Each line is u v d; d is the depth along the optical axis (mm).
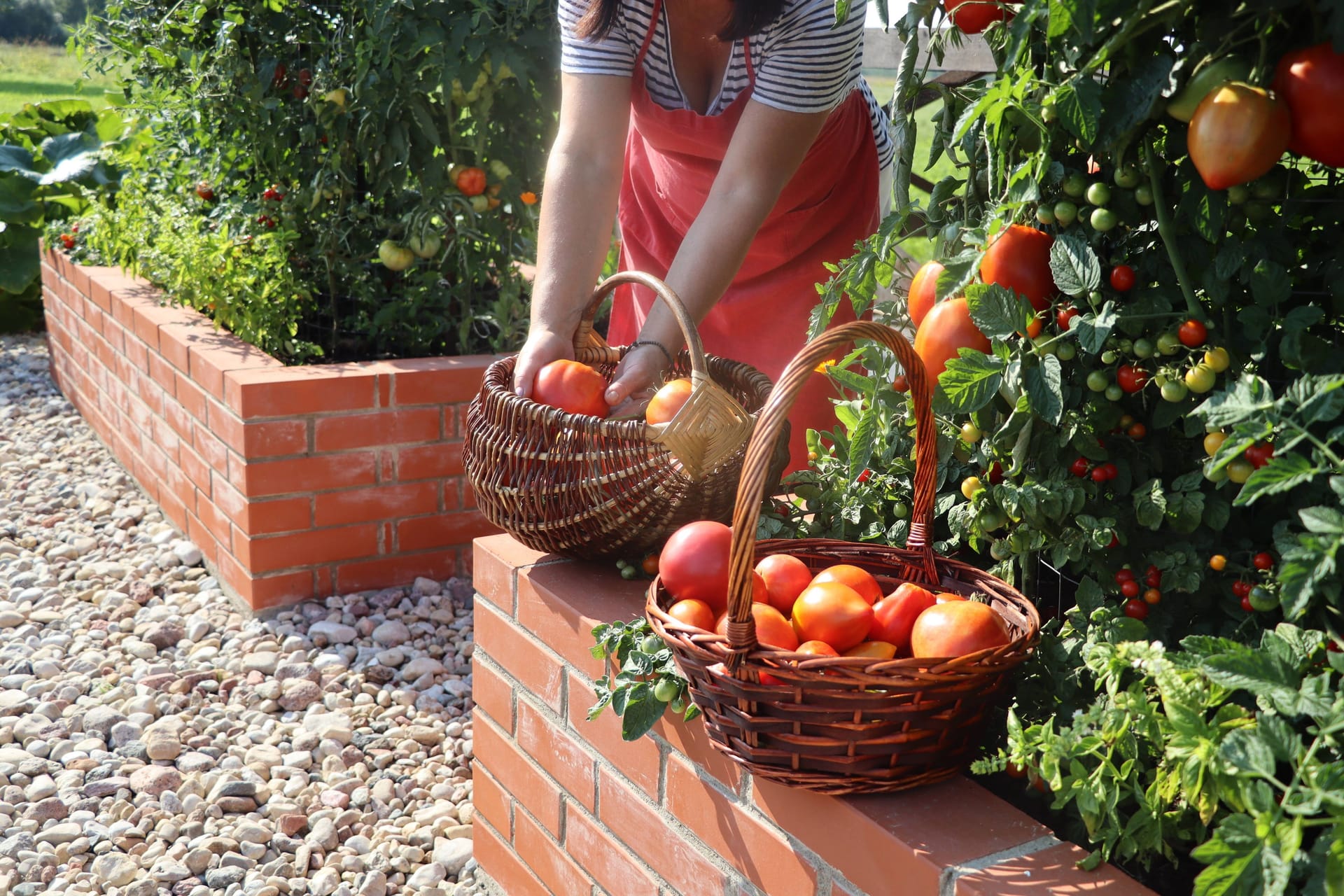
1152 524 1236
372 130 3217
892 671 1132
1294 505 1146
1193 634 1314
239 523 3045
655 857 1550
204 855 2074
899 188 1541
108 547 3549
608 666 1574
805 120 1733
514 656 1830
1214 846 903
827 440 1787
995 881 1107
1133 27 1046
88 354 4504
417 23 3047
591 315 1704
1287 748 926
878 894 1200
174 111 3662
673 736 1485
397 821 2240
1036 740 1134
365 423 3062
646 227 2410
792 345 2357
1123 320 1182
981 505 1396
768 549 1469
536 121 3334
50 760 2404
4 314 6094
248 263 3373
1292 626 1044
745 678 1178
